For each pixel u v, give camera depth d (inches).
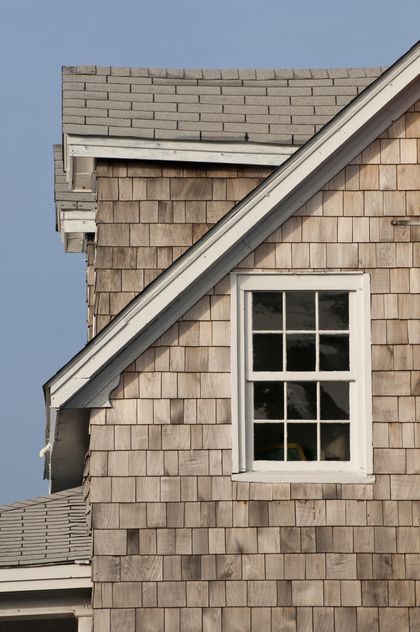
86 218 1633.9
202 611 1268.5
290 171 1293.1
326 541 1279.5
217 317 1296.8
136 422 1285.7
